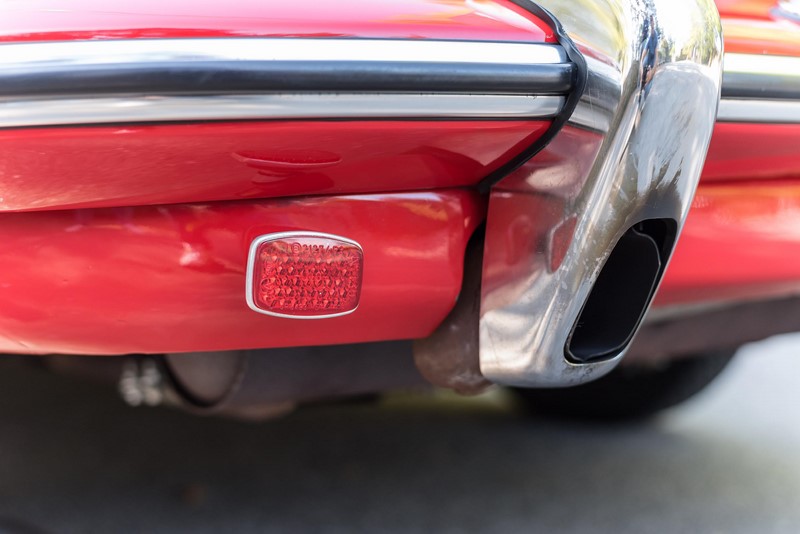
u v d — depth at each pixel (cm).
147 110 114
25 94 115
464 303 149
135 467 236
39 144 118
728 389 322
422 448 256
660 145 131
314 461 244
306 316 135
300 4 122
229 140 119
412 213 139
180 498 218
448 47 124
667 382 256
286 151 123
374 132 123
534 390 280
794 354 372
